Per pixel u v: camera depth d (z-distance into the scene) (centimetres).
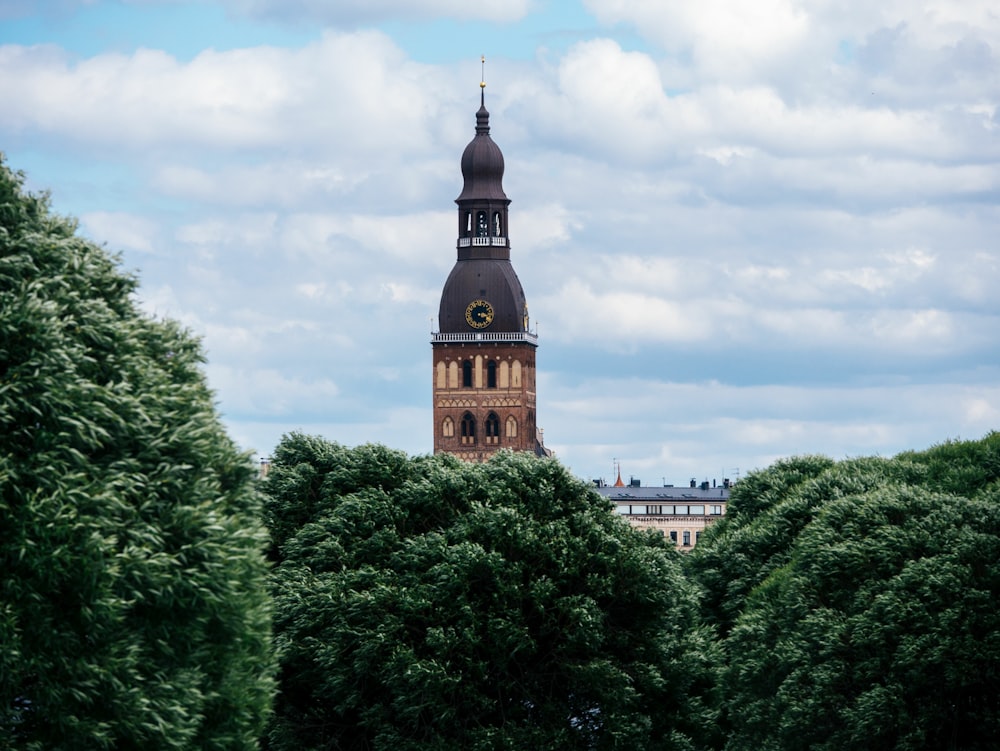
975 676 9256
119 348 5781
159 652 5653
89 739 5281
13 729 5331
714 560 12769
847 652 9669
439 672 9250
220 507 5997
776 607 10781
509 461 10650
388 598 9569
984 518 10038
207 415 5988
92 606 5250
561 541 9944
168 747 5481
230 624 5928
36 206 5816
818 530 10531
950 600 9462
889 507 10369
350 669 9462
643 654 10175
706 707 10600
